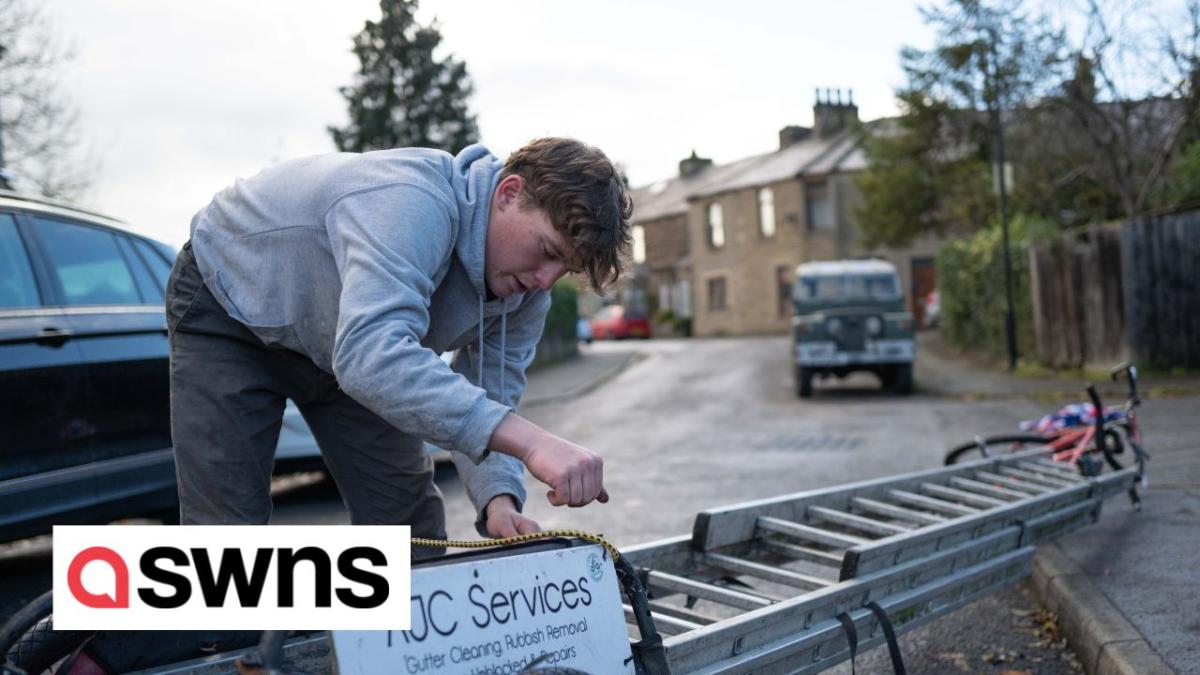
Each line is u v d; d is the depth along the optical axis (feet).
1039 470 16.99
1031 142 64.54
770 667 8.04
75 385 14.64
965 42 65.46
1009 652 12.38
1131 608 12.13
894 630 9.71
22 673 5.95
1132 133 54.24
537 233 7.04
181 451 7.56
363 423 8.61
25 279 14.65
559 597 6.67
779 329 133.59
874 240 89.04
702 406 48.93
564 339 92.53
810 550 10.64
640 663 7.00
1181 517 17.46
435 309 7.57
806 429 36.24
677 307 164.55
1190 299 46.19
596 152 7.13
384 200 6.78
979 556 11.50
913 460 27.17
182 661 6.53
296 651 6.73
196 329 7.64
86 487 14.64
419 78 101.30
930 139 78.02
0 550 18.69
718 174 169.78
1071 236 51.57
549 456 6.23
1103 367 49.73
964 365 63.05
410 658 5.82
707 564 10.28
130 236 17.35
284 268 7.22
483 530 8.32
